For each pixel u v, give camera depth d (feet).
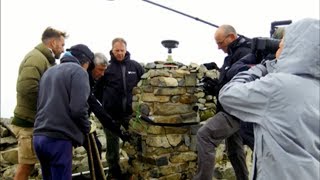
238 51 10.83
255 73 6.89
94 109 12.17
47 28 11.23
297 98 5.58
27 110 10.70
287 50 5.93
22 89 10.52
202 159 10.73
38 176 13.24
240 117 6.37
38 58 10.68
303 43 5.66
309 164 5.37
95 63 11.90
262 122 5.88
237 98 6.22
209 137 10.78
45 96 9.53
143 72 14.49
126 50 14.23
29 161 10.98
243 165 11.93
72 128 9.41
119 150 14.02
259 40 8.41
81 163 13.97
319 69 5.64
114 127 12.56
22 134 10.86
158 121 11.94
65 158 9.30
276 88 5.72
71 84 9.35
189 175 12.58
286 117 5.62
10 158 14.37
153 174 12.02
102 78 14.20
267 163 5.79
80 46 10.44
